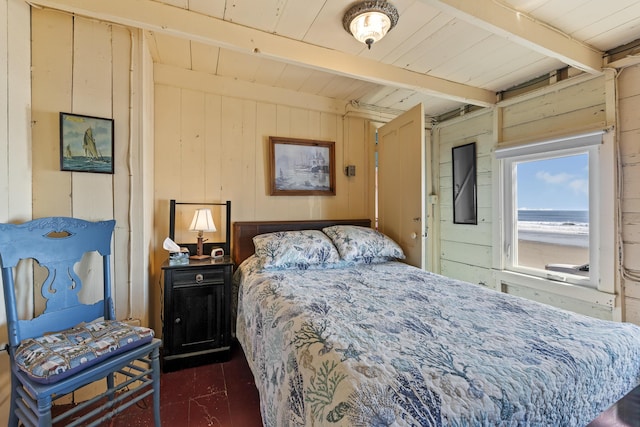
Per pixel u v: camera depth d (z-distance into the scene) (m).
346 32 1.86
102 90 1.71
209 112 2.54
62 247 1.46
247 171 2.68
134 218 1.79
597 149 2.08
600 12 1.64
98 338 1.30
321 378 0.90
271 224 2.65
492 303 1.48
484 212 2.92
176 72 2.40
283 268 2.21
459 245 3.18
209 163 2.54
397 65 2.27
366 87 2.76
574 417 0.88
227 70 2.46
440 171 3.43
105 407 1.27
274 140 2.76
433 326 1.19
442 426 0.71
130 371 1.77
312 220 2.90
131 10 1.57
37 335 1.33
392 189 2.90
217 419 1.54
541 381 0.85
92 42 1.68
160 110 2.38
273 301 1.53
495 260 2.78
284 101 2.79
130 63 1.77
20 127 1.48
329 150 3.00
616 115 1.97
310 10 1.65
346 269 2.26
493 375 0.85
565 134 2.21
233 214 2.64
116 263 1.75
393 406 0.74
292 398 1.03
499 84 2.58
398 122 2.79
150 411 1.59
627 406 1.03
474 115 3.00
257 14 1.69
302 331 1.15
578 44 1.89
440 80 2.47
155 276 2.33
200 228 2.22
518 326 1.20
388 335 1.10
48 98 1.58
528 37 1.67
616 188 1.98
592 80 2.11
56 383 1.08
